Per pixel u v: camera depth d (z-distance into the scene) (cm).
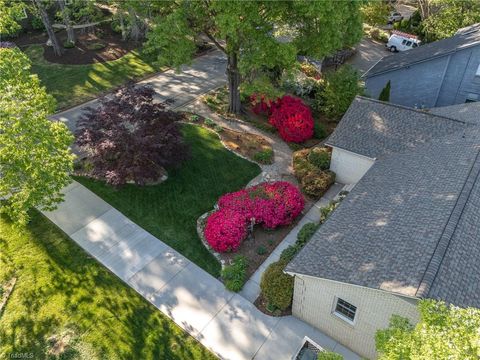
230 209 1589
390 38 3584
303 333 1256
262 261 1501
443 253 973
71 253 1500
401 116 1725
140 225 1644
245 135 2247
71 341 1203
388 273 981
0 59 1661
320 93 2403
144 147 1680
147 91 1889
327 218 1340
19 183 1298
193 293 1374
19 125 1240
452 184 1240
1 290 1329
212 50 3362
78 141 1741
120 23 3419
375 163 1630
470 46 2169
